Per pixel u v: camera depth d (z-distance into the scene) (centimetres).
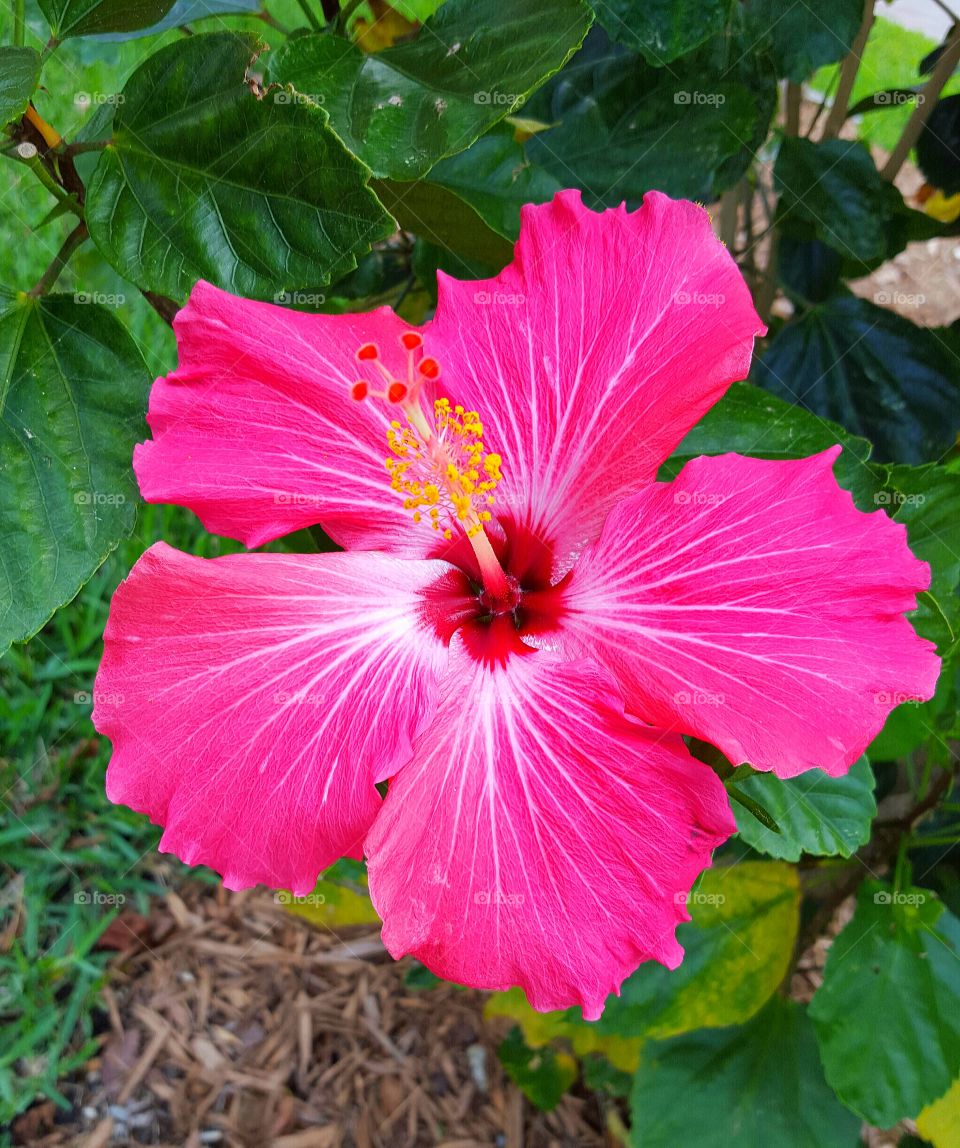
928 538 27
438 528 20
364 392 17
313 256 18
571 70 28
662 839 17
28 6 28
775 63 28
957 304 58
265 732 17
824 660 17
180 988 44
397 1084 42
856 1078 28
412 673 19
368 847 17
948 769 30
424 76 20
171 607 17
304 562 19
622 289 19
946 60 31
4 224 47
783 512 17
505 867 18
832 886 34
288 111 17
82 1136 41
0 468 20
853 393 34
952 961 28
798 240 35
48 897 45
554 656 19
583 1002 17
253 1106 42
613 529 19
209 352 18
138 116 19
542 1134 42
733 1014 30
